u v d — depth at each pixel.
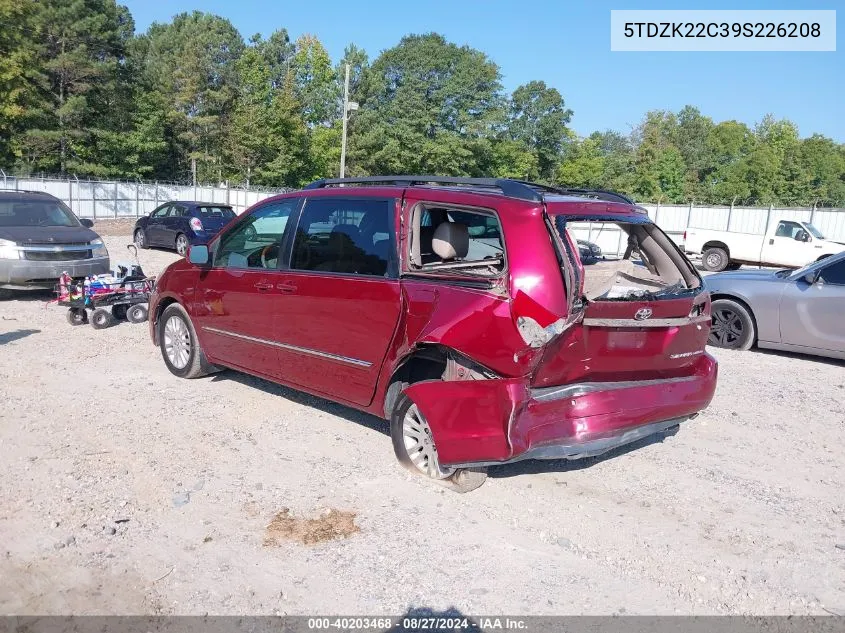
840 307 8.24
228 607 3.34
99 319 9.30
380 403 4.87
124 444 5.21
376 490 4.55
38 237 10.94
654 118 89.19
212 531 4.02
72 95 50.22
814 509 4.56
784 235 23.00
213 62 80.69
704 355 4.89
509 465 5.07
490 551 3.88
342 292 4.94
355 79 71.31
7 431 5.42
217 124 65.12
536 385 4.07
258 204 5.97
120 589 3.47
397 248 4.68
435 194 4.54
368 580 3.57
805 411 6.62
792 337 8.66
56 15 48.78
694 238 24.58
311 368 5.34
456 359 4.32
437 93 66.38
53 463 4.86
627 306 4.03
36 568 3.62
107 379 6.88
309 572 3.64
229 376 7.05
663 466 5.17
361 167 63.69
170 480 4.64
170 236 21.34
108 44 52.81
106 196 43.88
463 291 4.21
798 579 3.72
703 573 3.74
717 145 94.06
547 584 3.59
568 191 4.89
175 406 6.09
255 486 4.58
